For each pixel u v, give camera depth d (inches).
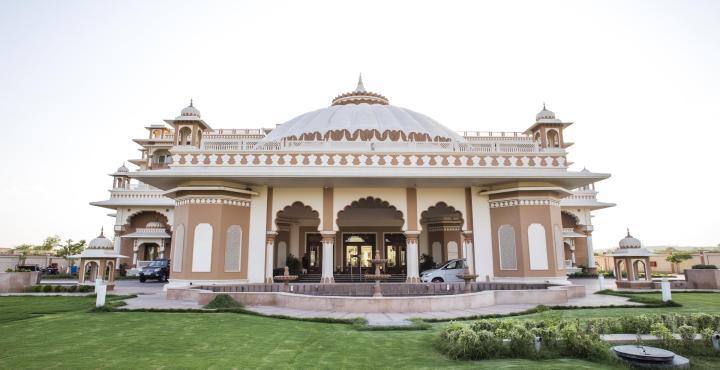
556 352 184.1
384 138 603.2
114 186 937.5
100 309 322.3
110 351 193.6
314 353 189.8
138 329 248.8
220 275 481.7
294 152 502.6
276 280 577.0
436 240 734.5
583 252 920.3
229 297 348.5
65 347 202.1
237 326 258.4
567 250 914.7
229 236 498.9
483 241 533.0
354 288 461.1
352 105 730.2
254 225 525.3
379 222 737.6
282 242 703.1
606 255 1127.6
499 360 177.9
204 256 481.1
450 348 184.9
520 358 181.0
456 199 546.9
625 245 566.3
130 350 195.8
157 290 526.0
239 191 506.9
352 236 735.7
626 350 175.0
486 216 538.9
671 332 205.3
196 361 175.8
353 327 253.8
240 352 191.9
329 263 522.0
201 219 489.4
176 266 495.8
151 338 222.8
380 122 645.3
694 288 539.5
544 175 488.1
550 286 458.6
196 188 490.6
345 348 199.0
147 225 890.7
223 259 488.4
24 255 1054.4
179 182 514.0
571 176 489.4
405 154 505.4
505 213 522.0
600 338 192.4
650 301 376.2
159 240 879.1
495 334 193.6
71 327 255.8
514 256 507.5
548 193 508.1
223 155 501.0
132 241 906.7
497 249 525.3
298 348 199.3
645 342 194.1
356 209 733.9
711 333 190.7
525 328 193.5
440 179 495.5
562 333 190.4
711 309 341.7
